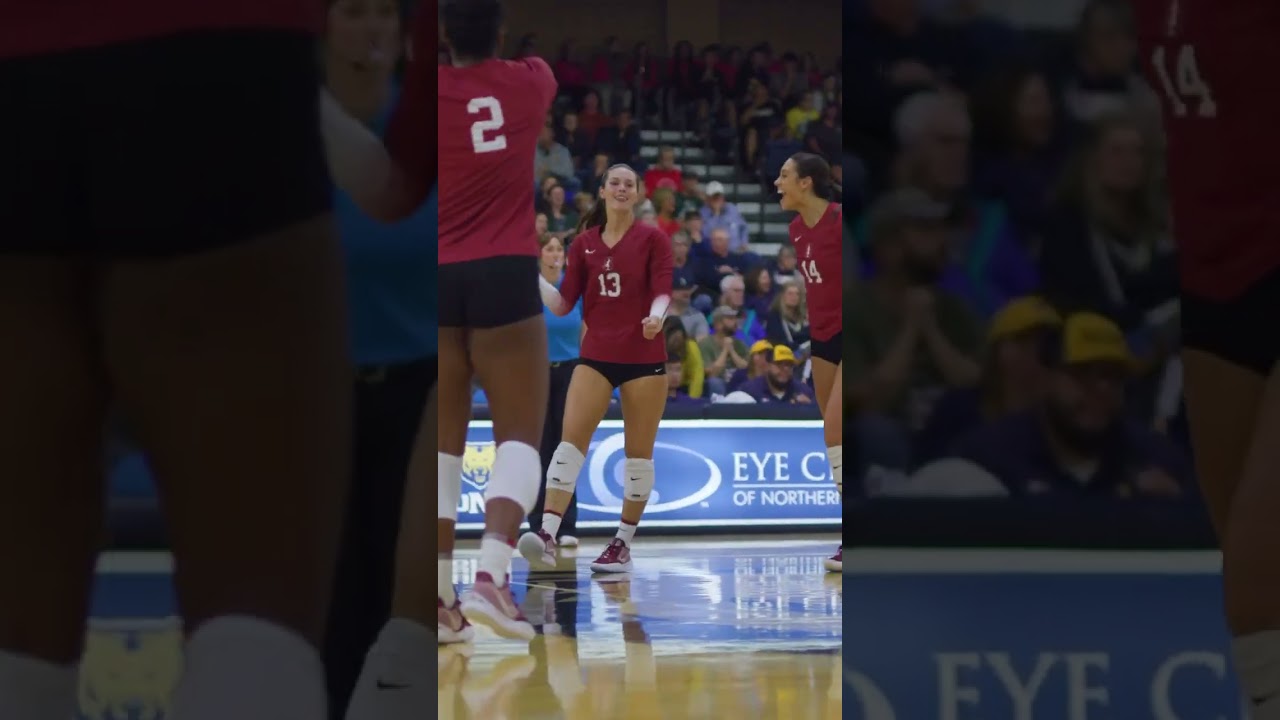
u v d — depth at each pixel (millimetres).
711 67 27672
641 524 19359
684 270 23609
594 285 13117
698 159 27469
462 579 12086
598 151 25453
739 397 22234
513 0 27250
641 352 13258
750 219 27250
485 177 8289
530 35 27266
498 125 8312
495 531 8664
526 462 8656
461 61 8305
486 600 8617
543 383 8648
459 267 8398
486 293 8414
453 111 8312
